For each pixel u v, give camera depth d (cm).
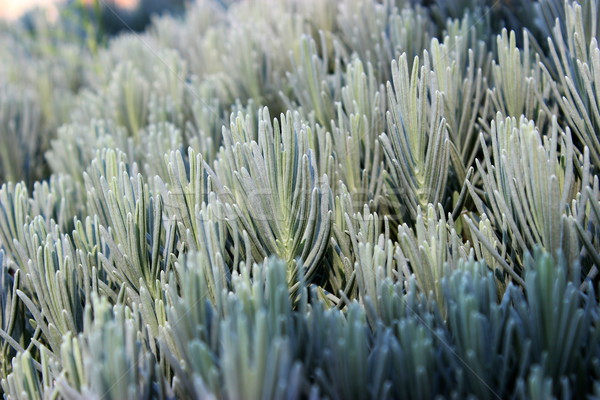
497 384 22
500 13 39
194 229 27
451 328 23
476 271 23
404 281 26
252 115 34
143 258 26
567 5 29
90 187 31
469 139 30
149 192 29
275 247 26
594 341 22
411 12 37
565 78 27
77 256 27
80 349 23
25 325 29
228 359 19
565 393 20
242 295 22
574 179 26
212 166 32
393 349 21
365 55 37
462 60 33
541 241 25
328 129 33
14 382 24
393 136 27
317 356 22
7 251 31
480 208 27
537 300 21
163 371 24
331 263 27
